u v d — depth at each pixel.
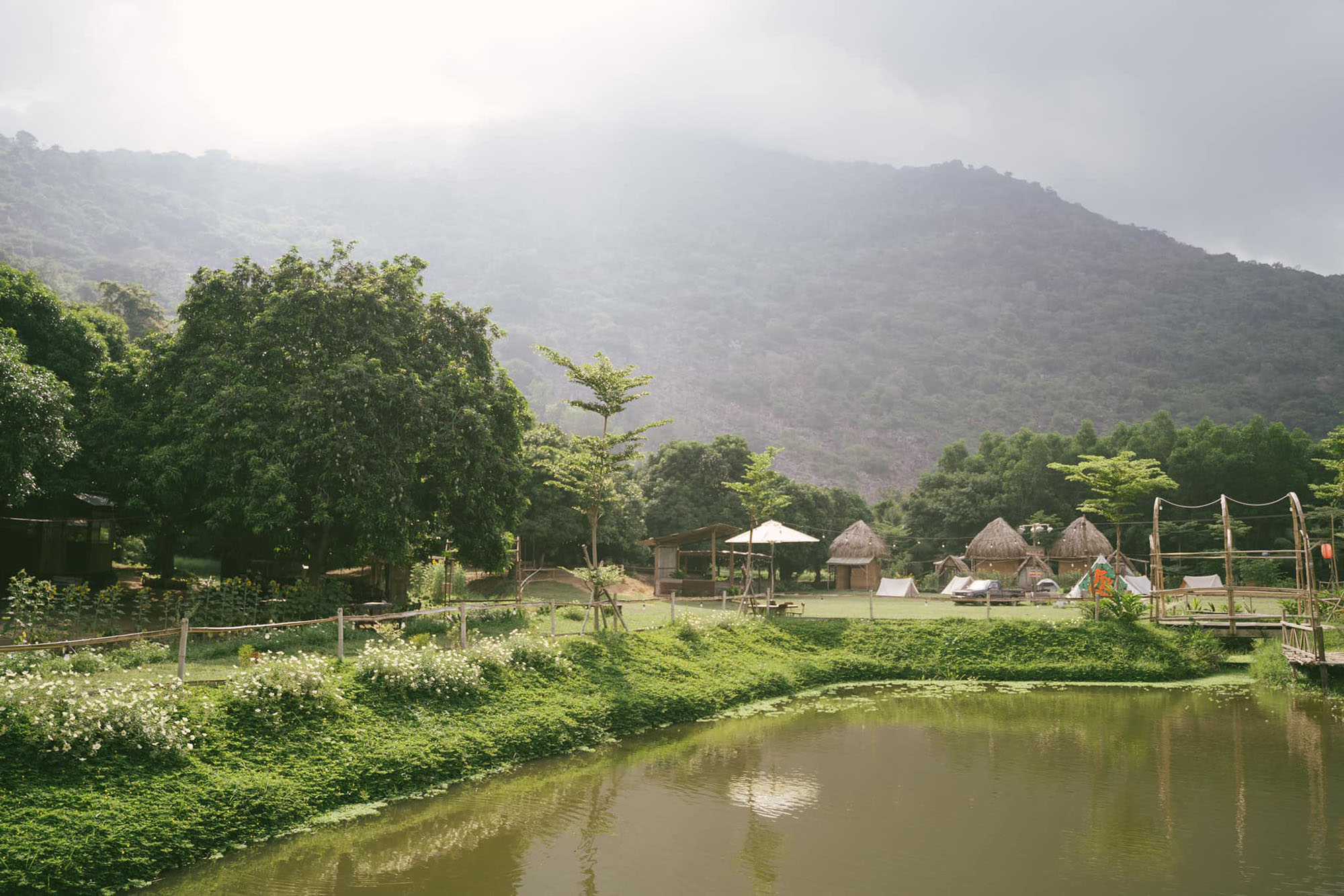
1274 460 51.38
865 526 51.84
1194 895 9.88
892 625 27.14
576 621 24.61
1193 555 28.05
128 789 10.34
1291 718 19.70
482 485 24.61
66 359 24.98
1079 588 36.19
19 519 23.61
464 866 10.77
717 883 10.29
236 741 12.00
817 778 14.95
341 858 10.90
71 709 10.59
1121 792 14.12
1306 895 9.88
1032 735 18.19
